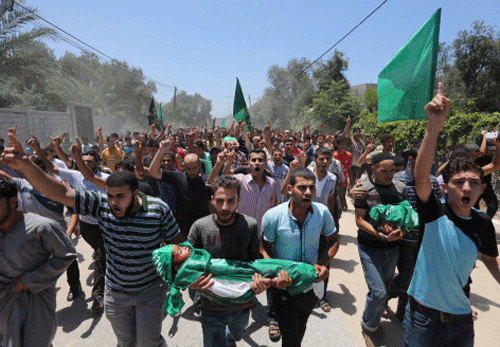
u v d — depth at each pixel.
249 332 3.36
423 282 2.07
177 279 2.20
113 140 8.24
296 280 2.24
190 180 3.83
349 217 7.61
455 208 1.97
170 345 3.18
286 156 5.72
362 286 4.36
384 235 2.88
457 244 1.94
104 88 39.03
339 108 20.66
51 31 13.98
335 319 3.59
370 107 22.38
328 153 3.89
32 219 2.30
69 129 18.39
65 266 2.41
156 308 2.52
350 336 3.30
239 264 2.30
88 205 2.34
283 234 2.55
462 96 21.56
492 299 3.93
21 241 2.24
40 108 23.95
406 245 3.19
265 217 2.61
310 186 2.35
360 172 8.53
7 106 20.97
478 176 1.83
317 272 2.29
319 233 2.58
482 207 6.51
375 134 11.42
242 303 2.31
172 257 2.22
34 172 2.20
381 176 3.09
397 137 10.15
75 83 31.95
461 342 2.07
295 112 34.53
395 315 3.60
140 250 2.37
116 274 2.42
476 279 4.43
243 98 6.41
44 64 27.06
